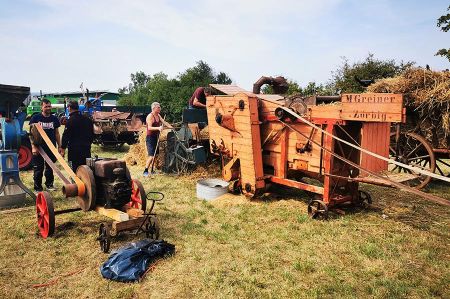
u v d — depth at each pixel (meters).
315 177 6.43
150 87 36.34
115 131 13.47
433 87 7.22
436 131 7.69
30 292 3.60
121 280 3.79
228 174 7.43
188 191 7.67
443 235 5.19
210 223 5.66
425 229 5.43
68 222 5.47
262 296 3.54
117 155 12.60
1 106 6.39
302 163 6.31
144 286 3.72
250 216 5.98
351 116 5.27
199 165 9.27
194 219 5.84
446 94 6.94
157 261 4.23
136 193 5.61
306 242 4.88
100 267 4.00
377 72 18.09
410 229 5.40
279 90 8.64
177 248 4.64
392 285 3.74
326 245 4.78
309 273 4.03
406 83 7.50
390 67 18.11
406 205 6.68
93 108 18.36
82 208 5.17
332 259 4.37
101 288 3.66
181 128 9.15
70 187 4.93
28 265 4.17
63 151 6.55
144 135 10.71
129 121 14.38
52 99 41.28
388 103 4.81
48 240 4.91
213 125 7.76
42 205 5.08
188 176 8.91
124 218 4.54
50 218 4.83
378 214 6.13
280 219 5.82
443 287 3.75
